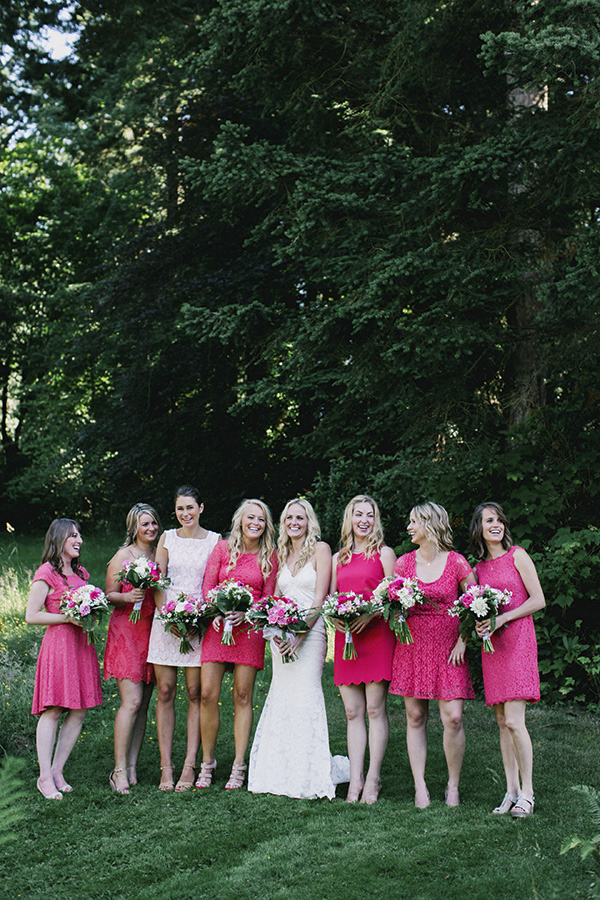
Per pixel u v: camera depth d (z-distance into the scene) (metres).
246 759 5.62
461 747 4.66
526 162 7.11
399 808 4.59
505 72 6.50
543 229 7.82
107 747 5.83
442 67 8.16
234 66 10.18
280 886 3.67
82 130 17.12
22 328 21.53
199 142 13.55
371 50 8.15
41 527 21.94
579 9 6.16
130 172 16.23
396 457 8.30
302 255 8.17
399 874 3.73
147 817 4.52
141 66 15.59
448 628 4.70
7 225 21.39
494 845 4.01
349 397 8.39
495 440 8.15
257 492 14.84
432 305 7.25
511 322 8.65
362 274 7.73
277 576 5.21
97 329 15.75
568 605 6.83
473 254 7.40
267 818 4.48
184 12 14.09
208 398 14.67
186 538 5.38
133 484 16.03
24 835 4.31
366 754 5.72
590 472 7.39
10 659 7.54
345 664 4.91
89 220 18.61
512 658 4.52
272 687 5.09
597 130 6.73
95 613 4.83
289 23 7.72
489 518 4.73
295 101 8.71
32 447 21.38
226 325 8.49
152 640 5.12
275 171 7.86
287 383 8.53
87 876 3.84
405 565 4.92
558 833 4.12
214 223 13.35
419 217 7.55
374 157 7.63
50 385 20.58
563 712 6.76
